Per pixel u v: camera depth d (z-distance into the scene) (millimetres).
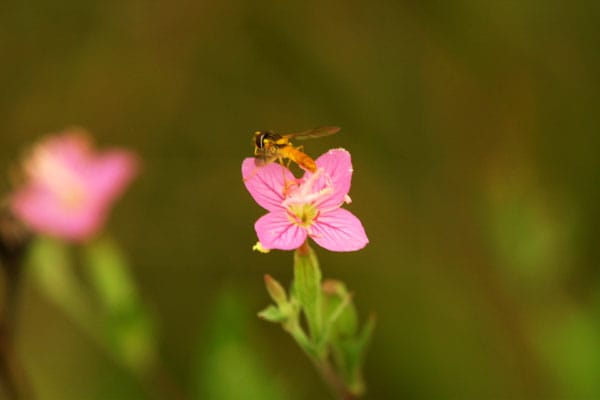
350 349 309
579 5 384
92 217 346
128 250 395
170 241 395
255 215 393
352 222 298
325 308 305
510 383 369
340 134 393
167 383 355
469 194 386
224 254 393
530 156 385
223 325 347
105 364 375
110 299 343
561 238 367
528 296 370
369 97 392
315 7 396
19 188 357
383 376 375
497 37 388
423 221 386
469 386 371
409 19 391
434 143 390
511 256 367
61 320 385
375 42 393
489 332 373
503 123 388
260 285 389
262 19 398
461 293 378
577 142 385
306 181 301
